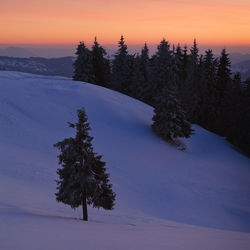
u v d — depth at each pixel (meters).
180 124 42.16
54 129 35.56
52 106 41.03
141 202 22.98
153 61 75.62
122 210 18.81
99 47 73.62
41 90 45.34
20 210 11.98
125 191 24.06
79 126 12.75
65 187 12.80
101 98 47.12
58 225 9.24
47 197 16.67
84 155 12.70
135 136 40.03
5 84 44.25
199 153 44.31
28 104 39.50
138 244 7.07
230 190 29.69
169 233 10.33
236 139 54.06
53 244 6.25
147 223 15.12
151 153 36.38
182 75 79.69
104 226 10.76
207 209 24.56
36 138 31.22
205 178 32.19
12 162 21.95
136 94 72.19
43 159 25.55
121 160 31.88
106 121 41.88
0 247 5.68
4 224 8.28
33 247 5.87
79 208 16.38
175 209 23.62
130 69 77.06
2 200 13.41
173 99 41.34
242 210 25.12
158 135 42.59
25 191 16.34
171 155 37.94
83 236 7.62
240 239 10.17
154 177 29.69
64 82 51.53
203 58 72.50
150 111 51.31
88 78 68.00
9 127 32.06
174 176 31.22
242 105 53.66
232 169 37.66
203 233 11.65
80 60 66.56
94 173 12.91
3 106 36.88
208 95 70.31
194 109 64.62
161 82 67.44
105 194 13.20
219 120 60.62
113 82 78.38
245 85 56.91
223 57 71.31
